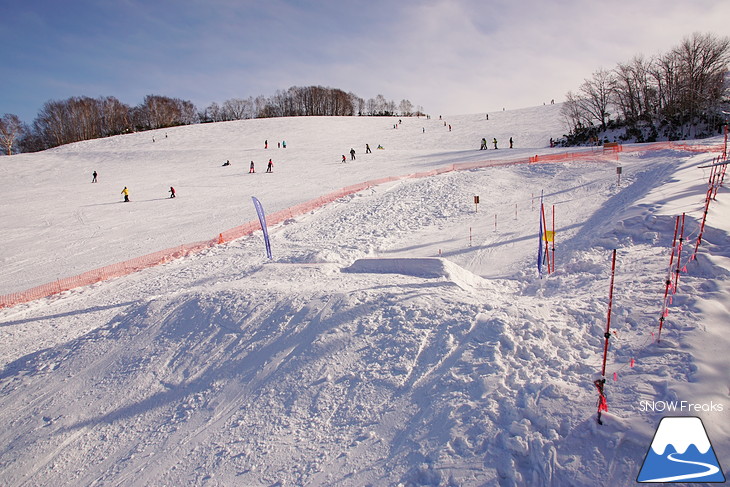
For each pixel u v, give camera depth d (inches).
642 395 214.7
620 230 500.7
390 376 279.3
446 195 999.0
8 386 369.4
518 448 201.9
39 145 4224.9
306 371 303.4
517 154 1533.0
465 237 737.6
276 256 727.7
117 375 351.3
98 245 906.1
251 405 288.7
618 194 799.1
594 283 385.4
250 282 482.0
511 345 275.4
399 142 2404.0
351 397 272.4
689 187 593.0
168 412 302.7
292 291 401.4
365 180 1370.6
